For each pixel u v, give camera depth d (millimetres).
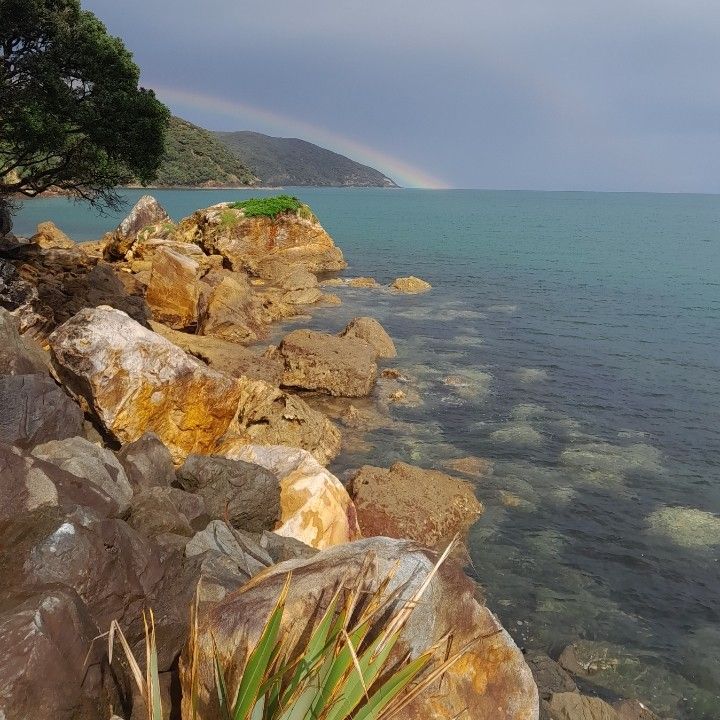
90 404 12375
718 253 72188
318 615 4328
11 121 27906
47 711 4070
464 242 78312
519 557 12539
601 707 8539
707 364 27094
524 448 17688
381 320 33094
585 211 190500
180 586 6453
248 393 16250
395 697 3621
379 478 13641
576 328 33125
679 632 10656
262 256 47500
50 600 4473
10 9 26172
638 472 16531
